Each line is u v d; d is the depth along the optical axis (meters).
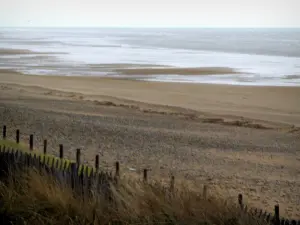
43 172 7.51
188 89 52.78
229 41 199.62
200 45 163.38
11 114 30.69
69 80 58.28
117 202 6.45
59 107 36.56
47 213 6.45
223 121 34.50
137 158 20.86
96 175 7.55
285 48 146.25
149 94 48.78
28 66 75.75
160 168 19.14
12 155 8.29
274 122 35.69
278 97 48.97
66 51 115.56
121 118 32.66
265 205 14.59
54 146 22.12
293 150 25.02
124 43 173.25
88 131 26.64
